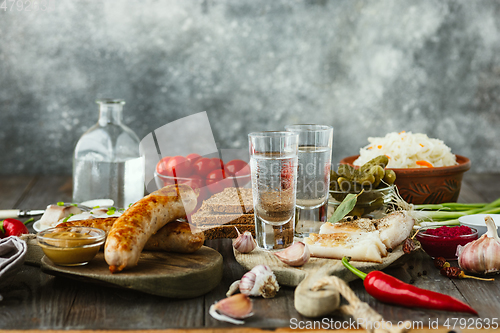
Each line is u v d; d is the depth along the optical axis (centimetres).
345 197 133
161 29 326
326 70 336
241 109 340
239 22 328
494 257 110
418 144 170
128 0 321
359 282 112
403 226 121
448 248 122
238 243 117
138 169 179
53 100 329
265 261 112
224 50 331
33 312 95
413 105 341
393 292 96
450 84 339
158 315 94
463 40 333
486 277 114
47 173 339
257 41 331
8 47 318
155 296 104
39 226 145
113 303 100
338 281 89
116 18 322
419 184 154
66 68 325
